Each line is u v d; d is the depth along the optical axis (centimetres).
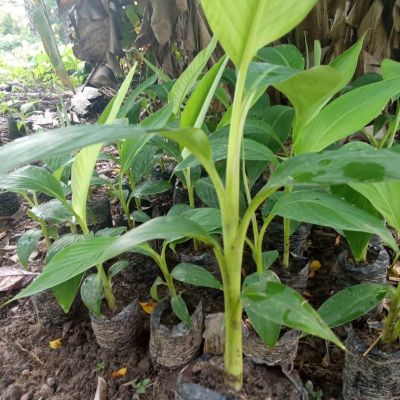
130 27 155
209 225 53
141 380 65
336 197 47
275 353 55
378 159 30
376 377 51
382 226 44
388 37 98
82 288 63
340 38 100
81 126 26
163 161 109
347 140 103
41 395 66
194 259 76
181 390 46
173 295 61
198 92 53
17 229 113
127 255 80
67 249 46
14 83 256
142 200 101
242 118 34
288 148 100
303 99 38
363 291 48
